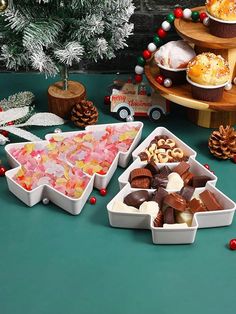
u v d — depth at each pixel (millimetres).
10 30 661
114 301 523
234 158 673
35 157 650
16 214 610
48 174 626
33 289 533
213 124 723
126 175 635
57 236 586
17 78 807
